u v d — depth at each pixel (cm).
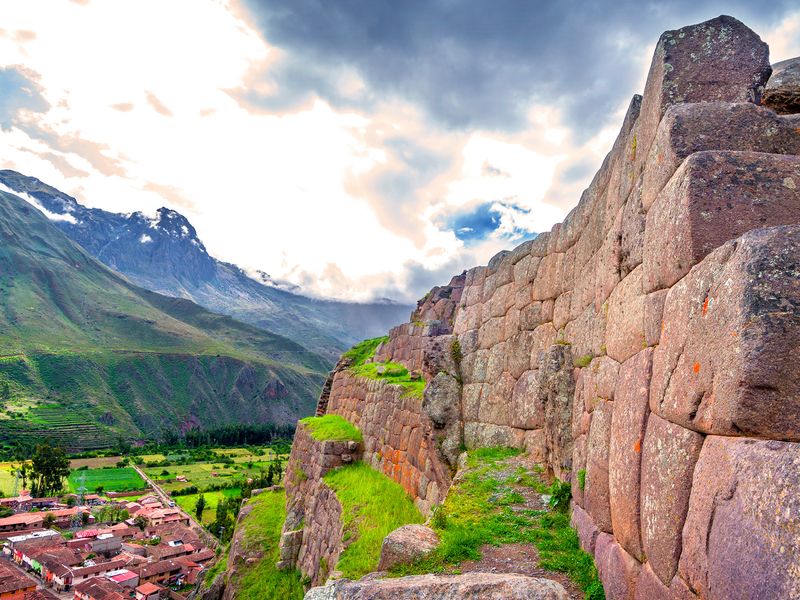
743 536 304
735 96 547
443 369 1605
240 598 1836
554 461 948
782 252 334
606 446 643
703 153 450
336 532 1595
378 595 470
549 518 825
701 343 392
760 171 437
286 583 1889
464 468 1146
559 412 923
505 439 1292
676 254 459
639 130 655
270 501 2816
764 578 277
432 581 486
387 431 1984
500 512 870
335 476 2080
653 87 605
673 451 427
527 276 1312
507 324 1388
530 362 1242
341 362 3947
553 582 468
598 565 613
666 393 454
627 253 661
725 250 378
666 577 419
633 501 509
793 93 568
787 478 275
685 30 588
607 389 677
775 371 314
